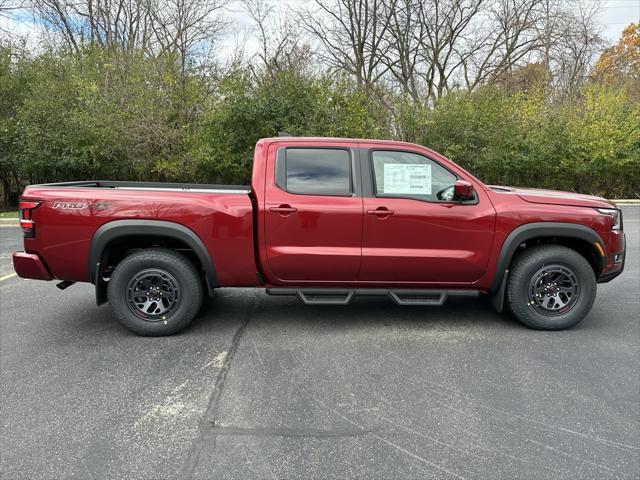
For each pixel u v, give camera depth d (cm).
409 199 410
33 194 395
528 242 439
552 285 423
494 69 2781
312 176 412
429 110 1656
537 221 409
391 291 425
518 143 1659
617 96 1772
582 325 444
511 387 321
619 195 1828
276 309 495
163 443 258
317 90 1463
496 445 255
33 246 396
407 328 436
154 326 409
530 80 2648
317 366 354
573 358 369
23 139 1368
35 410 291
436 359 366
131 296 407
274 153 416
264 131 1425
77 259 397
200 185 511
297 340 407
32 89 1389
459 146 1587
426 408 294
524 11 2678
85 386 322
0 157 1405
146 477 230
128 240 414
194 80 1491
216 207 400
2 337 414
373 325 445
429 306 505
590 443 257
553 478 229
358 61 2684
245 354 376
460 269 414
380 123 1644
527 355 374
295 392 314
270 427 273
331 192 409
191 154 1384
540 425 275
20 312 487
